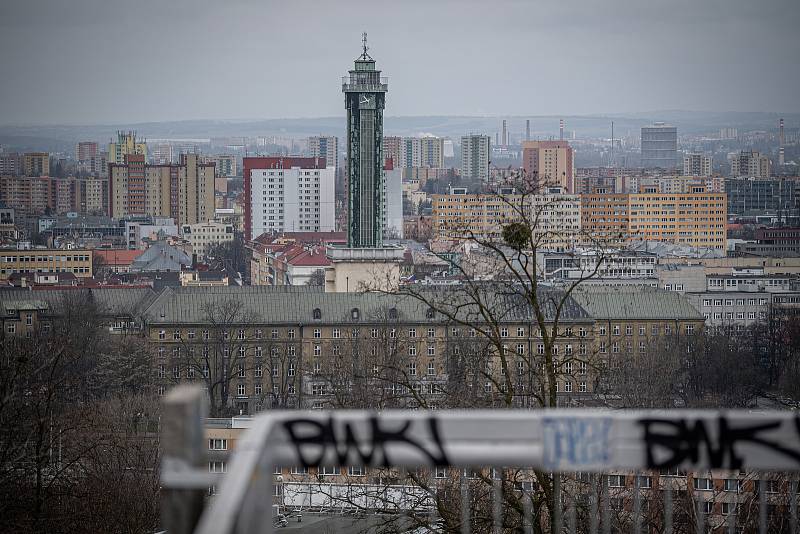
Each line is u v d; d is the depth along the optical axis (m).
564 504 133.00
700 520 83.69
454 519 133.38
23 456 195.25
